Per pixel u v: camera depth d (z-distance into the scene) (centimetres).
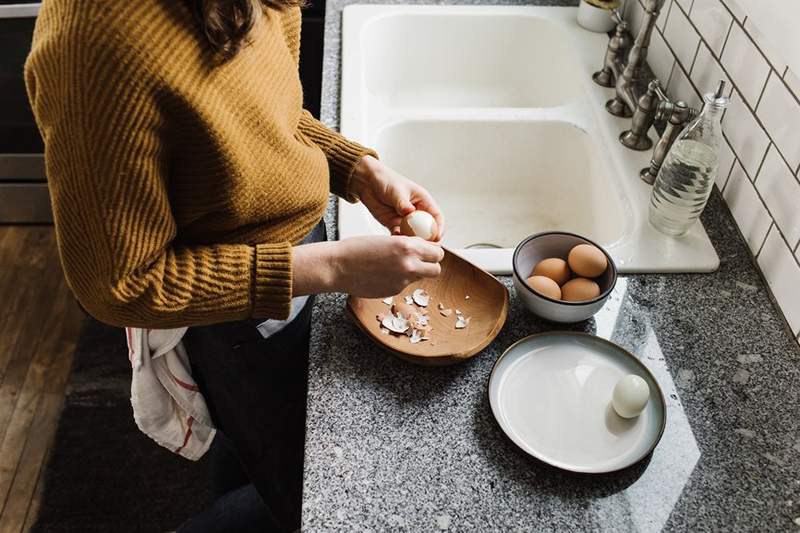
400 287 85
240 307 77
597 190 123
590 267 94
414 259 83
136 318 74
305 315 102
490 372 88
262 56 76
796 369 90
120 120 61
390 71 157
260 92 74
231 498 138
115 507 166
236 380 102
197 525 136
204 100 66
